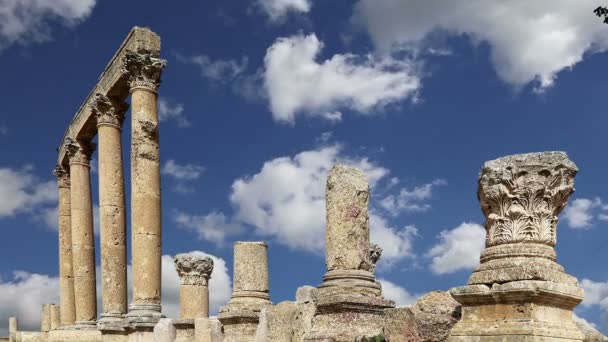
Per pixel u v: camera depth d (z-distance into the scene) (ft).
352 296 49.98
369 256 53.83
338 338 48.49
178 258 96.53
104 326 98.84
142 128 97.40
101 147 112.57
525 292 35.09
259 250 79.36
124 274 108.27
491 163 38.88
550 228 38.14
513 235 37.78
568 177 38.47
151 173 96.48
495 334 35.53
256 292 77.87
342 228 53.16
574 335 36.37
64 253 140.67
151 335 89.40
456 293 37.83
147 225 94.48
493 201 38.63
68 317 136.15
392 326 44.73
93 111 116.78
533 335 34.14
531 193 37.76
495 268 37.37
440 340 41.65
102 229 108.78
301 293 66.59
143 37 99.96
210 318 79.15
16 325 179.93
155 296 93.30
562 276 36.91
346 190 53.72
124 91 112.57
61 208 143.84
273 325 62.85
